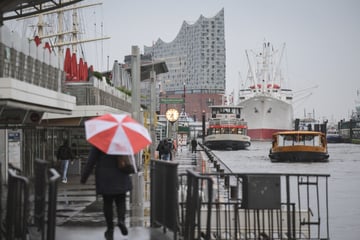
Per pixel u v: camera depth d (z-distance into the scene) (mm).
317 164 70375
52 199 8414
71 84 28922
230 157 85562
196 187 9766
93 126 10273
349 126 180875
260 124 135500
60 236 11547
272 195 12227
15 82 14773
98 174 10430
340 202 28609
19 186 9672
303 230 15094
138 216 14773
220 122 102750
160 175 11781
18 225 9617
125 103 40594
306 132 72062
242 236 14797
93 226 13133
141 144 10273
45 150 30984
